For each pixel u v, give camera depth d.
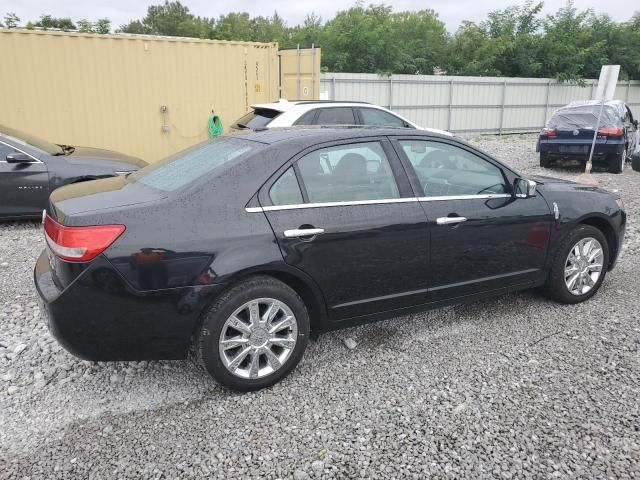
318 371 3.73
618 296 5.03
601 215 4.79
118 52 10.31
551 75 25.91
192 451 2.90
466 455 2.85
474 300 4.32
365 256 3.65
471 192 4.19
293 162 3.51
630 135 14.20
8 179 7.00
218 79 11.31
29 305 4.80
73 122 10.22
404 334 4.29
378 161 3.81
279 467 2.78
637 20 33.06
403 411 3.25
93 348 3.12
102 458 2.85
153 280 3.08
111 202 3.24
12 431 3.08
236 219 3.27
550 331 4.30
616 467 2.76
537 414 3.19
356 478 2.70
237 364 3.35
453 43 28.33
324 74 19.50
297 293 3.63
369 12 35.00
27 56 9.66
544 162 13.63
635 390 3.43
